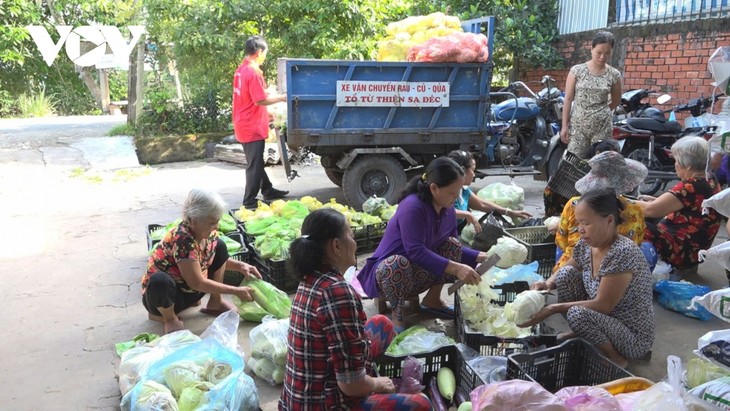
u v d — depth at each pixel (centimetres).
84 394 286
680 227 412
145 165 940
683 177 409
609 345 293
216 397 242
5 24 1709
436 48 579
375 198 540
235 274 418
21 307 390
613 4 925
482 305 323
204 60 965
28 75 1905
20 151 976
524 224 503
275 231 437
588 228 289
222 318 307
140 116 1028
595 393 220
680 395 208
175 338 296
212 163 963
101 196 717
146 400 237
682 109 727
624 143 671
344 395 210
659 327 356
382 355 268
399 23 636
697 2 805
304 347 205
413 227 327
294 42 944
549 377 273
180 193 733
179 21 953
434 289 369
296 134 578
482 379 247
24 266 470
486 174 663
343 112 586
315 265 206
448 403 267
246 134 623
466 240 506
